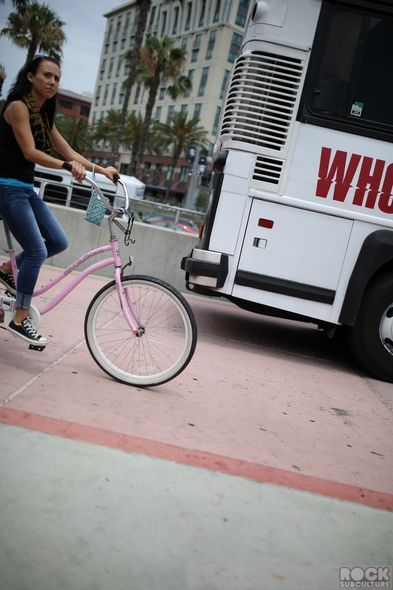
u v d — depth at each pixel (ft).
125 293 12.23
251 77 17.08
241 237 17.42
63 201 31.55
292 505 8.40
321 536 7.73
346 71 16.89
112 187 51.47
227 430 10.94
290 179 17.19
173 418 10.93
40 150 11.89
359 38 16.79
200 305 26.73
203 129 218.59
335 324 18.11
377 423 13.51
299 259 17.38
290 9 16.78
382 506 8.91
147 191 245.86
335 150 17.06
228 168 17.28
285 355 19.33
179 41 244.01
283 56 16.87
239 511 7.93
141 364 12.34
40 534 6.53
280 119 17.03
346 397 15.38
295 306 17.53
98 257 28.40
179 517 7.46
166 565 6.46
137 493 7.82
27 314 11.96
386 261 17.03
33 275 11.67
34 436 8.81
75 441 8.93
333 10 16.74
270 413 12.62
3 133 11.16
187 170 223.30
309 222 17.28
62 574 5.97
